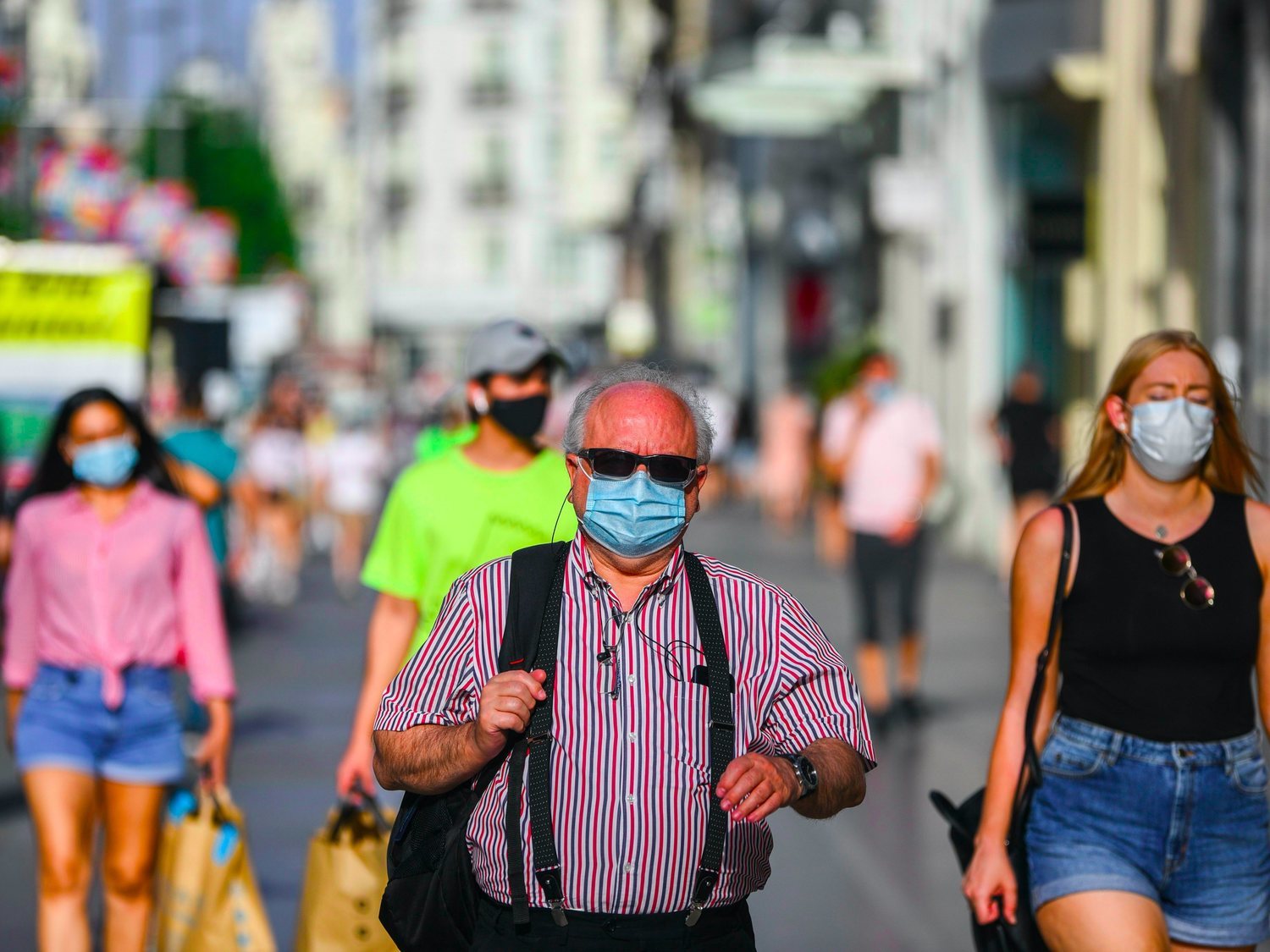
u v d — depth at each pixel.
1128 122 58.09
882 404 37.00
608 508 11.41
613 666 11.52
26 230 82.81
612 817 11.31
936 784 31.39
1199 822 14.31
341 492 70.38
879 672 36.94
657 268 174.38
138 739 19.00
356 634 55.69
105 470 18.97
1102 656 14.44
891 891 24.55
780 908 23.77
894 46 86.12
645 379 11.84
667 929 11.42
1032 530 14.82
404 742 11.76
